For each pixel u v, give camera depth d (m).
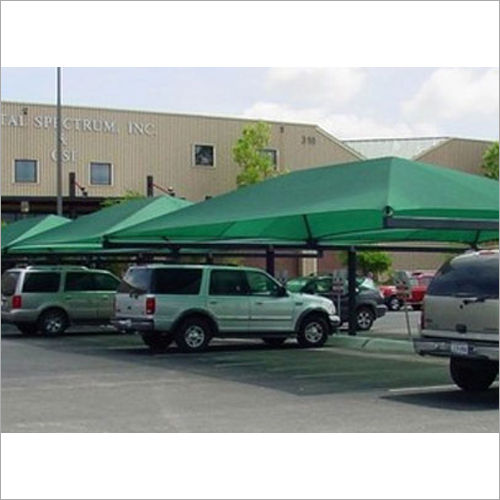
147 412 13.09
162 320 21.30
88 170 52.56
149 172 54.28
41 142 51.44
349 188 19.02
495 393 14.99
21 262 37.84
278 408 13.42
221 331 21.91
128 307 21.75
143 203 29.00
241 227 24.36
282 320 22.58
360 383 16.20
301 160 57.69
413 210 17.28
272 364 19.33
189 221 22.00
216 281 21.91
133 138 53.88
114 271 39.31
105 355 21.23
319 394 14.84
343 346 23.52
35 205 48.69
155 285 21.34
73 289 27.23
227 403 13.90
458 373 15.16
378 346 22.98
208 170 56.06
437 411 13.16
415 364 19.33
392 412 13.07
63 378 16.98
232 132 56.84
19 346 23.69
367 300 29.53
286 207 19.56
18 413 13.02
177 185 55.03
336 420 12.39
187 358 20.52
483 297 13.88
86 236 27.97
